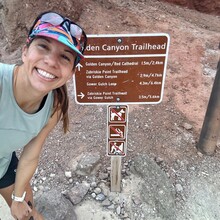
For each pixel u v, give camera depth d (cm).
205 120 164
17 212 110
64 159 160
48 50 69
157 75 110
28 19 250
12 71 76
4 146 90
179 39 287
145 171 151
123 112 119
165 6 373
